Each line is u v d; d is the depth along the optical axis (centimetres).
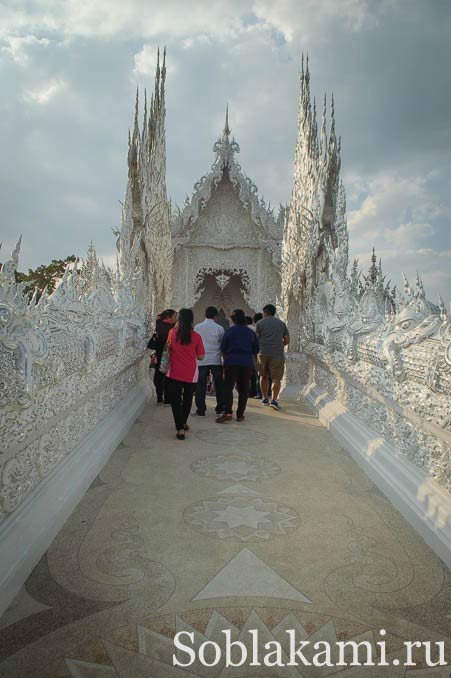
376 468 416
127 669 191
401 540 309
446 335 302
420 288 393
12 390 239
